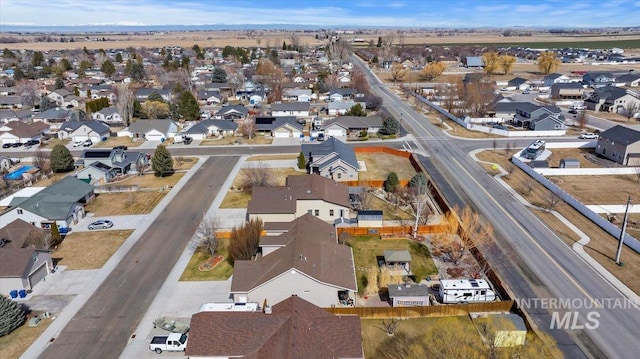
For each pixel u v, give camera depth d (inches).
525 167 2696.9
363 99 4699.8
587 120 3846.0
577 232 1911.9
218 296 1498.5
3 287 1510.8
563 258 1697.8
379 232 1921.8
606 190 2367.1
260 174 2544.3
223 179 2637.8
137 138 3609.7
